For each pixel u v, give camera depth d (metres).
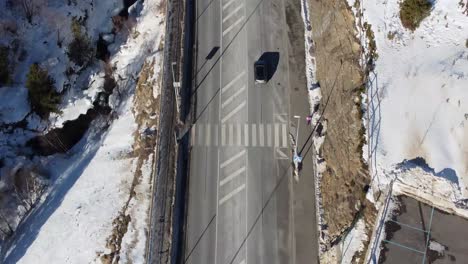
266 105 58.50
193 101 58.97
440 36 51.28
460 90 47.66
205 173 55.03
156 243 52.22
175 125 57.88
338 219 49.34
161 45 68.69
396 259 42.97
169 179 55.38
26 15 73.25
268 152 55.94
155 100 63.62
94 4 76.31
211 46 62.09
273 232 51.72
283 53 61.50
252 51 61.62
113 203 59.62
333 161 52.66
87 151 65.94
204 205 53.38
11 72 69.00
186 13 64.00
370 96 50.41
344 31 56.38
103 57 73.62
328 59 58.09
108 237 57.22
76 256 57.06
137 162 61.44
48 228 59.88
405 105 49.00
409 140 47.34
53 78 69.19
